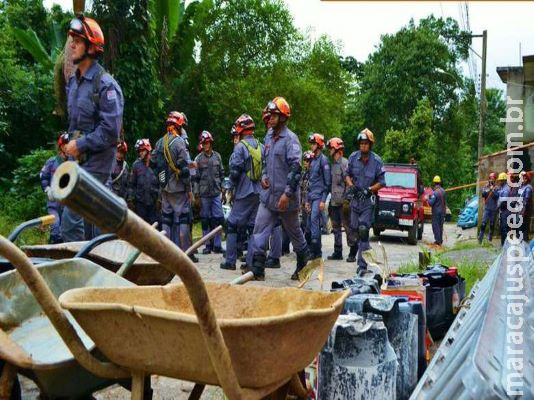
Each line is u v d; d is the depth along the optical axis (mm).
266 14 28484
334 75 33594
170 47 22875
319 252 11320
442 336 5227
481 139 26219
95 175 5668
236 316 2977
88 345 3000
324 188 11180
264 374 2299
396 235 21422
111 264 4551
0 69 19156
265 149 8375
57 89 6867
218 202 12289
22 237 13250
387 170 20141
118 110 5664
